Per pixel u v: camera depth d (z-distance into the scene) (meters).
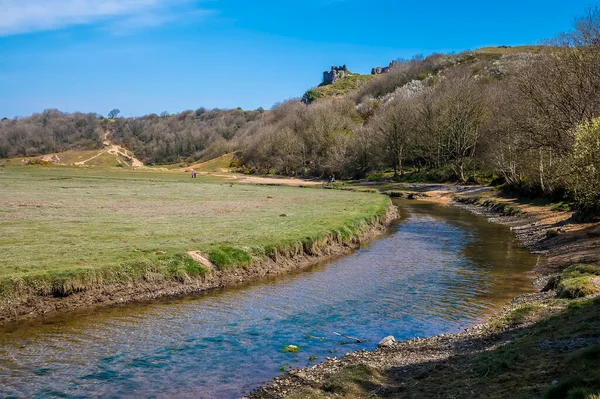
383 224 44.25
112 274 20.33
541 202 50.16
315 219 37.22
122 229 29.81
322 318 17.92
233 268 24.05
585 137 26.22
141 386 12.05
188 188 72.62
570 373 10.03
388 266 27.19
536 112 46.84
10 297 17.47
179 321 17.31
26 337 15.39
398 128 104.38
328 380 11.83
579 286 18.31
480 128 88.19
